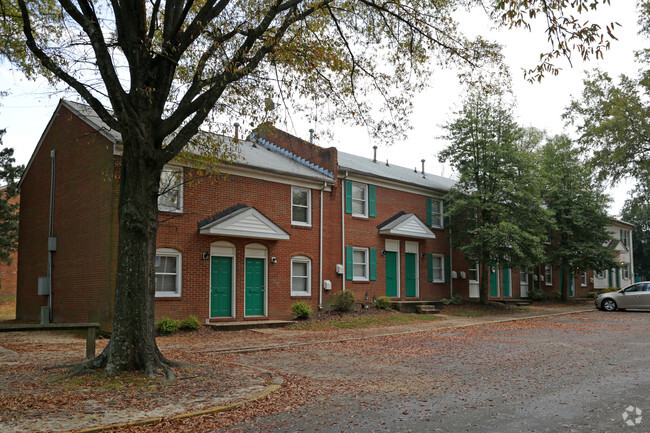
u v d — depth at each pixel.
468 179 25.91
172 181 16.98
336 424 6.08
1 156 28.50
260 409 6.84
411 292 26.17
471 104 25.86
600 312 26.83
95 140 16.78
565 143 33.53
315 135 12.30
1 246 28.48
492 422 6.09
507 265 25.50
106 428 5.84
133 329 8.70
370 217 24.33
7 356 11.27
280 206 20.52
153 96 9.17
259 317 19.27
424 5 11.84
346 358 11.55
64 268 17.92
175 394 7.52
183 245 17.28
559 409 6.68
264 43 10.00
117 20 9.34
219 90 9.25
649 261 65.38
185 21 10.91
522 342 14.23
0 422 6.01
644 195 26.61
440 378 9.05
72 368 8.96
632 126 24.58
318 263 21.78
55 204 18.98
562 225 32.34
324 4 10.29
